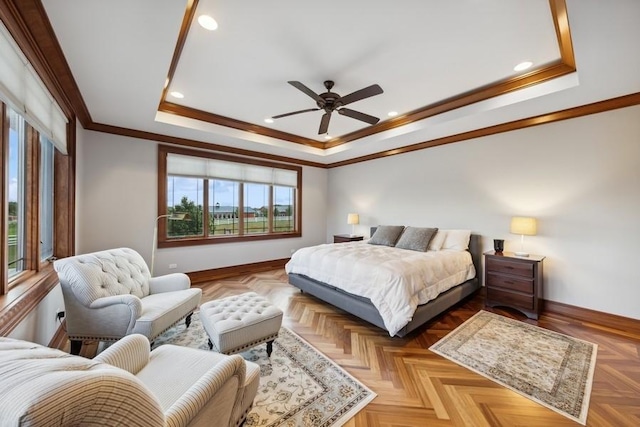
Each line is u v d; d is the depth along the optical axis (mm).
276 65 2508
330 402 1686
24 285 1895
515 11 1821
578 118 3020
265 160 5391
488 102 3045
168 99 3297
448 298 3018
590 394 1751
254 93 3113
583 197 2998
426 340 2496
